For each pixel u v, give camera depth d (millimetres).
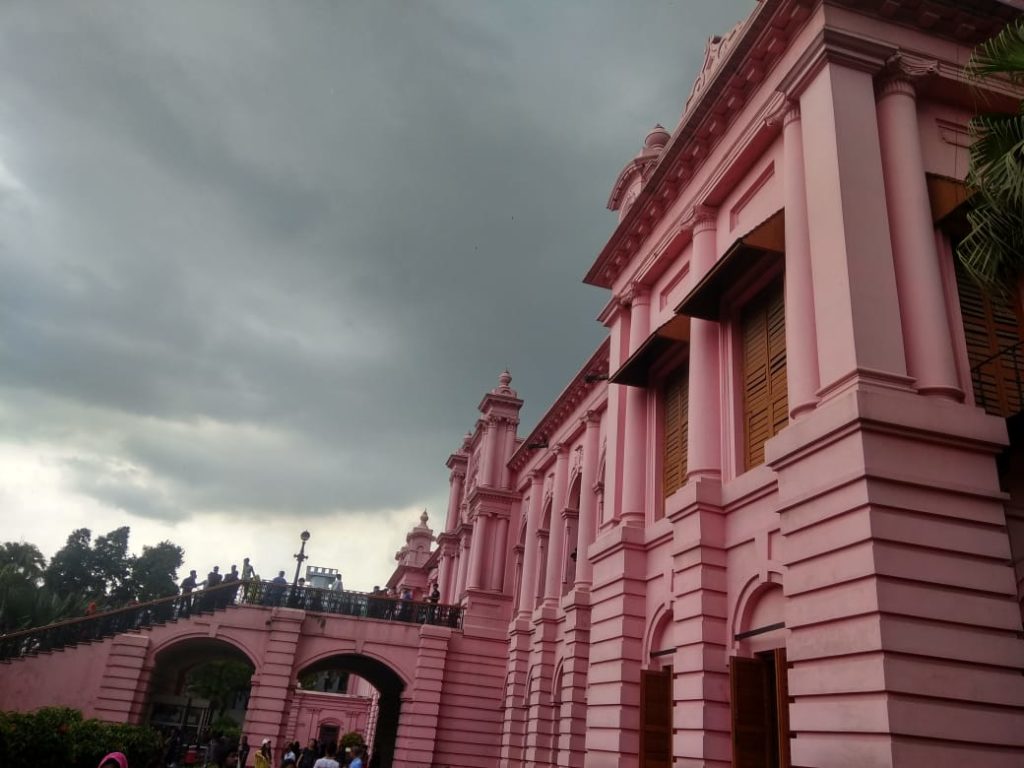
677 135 14102
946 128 10883
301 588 26766
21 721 14508
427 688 26250
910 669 7457
